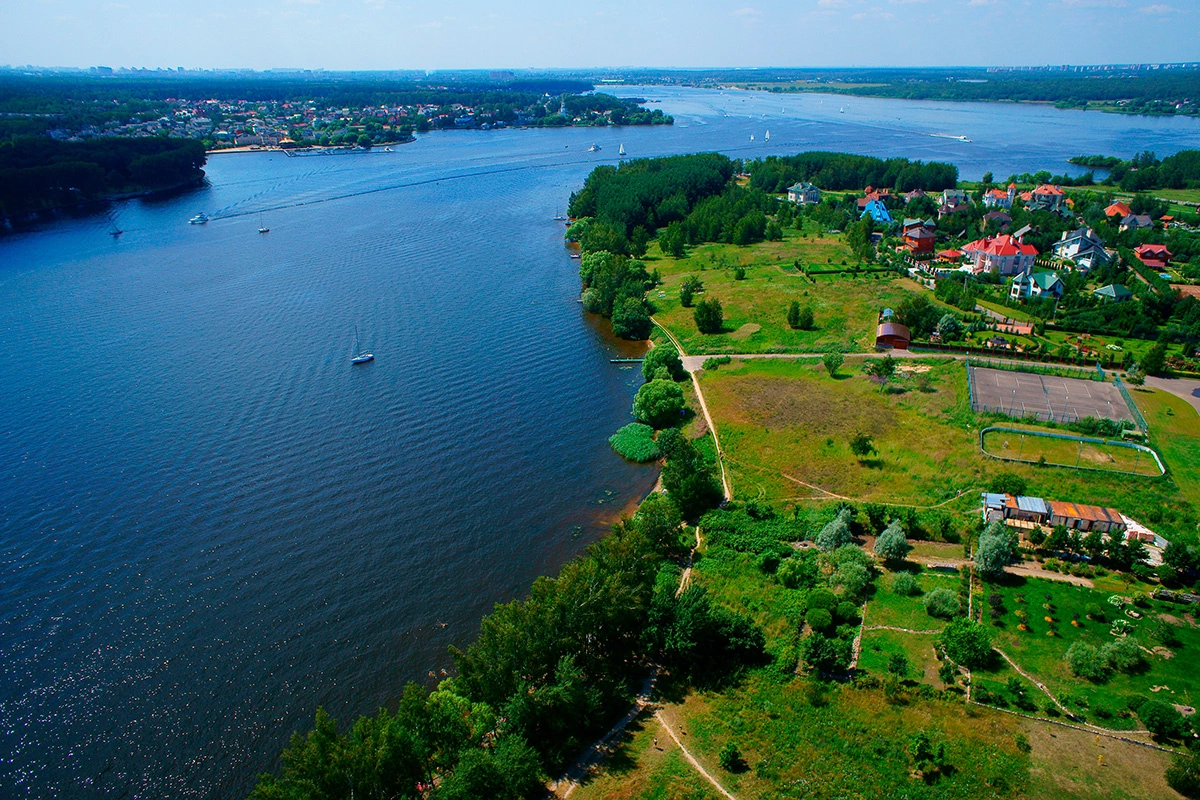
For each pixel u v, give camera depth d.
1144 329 131.38
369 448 102.31
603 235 186.50
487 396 118.38
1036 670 60.12
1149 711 53.59
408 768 48.78
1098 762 51.59
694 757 54.78
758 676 61.88
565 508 90.25
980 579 71.25
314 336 141.00
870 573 73.06
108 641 69.88
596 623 61.62
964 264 180.12
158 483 93.44
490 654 57.75
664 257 199.50
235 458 99.12
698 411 111.31
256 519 87.00
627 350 137.75
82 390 117.50
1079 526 76.62
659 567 75.94
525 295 166.75
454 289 169.75
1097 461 90.31
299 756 47.41
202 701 63.91
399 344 138.00
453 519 87.75
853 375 119.06
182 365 127.19
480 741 55.22
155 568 79.19
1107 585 70.00
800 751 54.34
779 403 110.94
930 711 56.81
